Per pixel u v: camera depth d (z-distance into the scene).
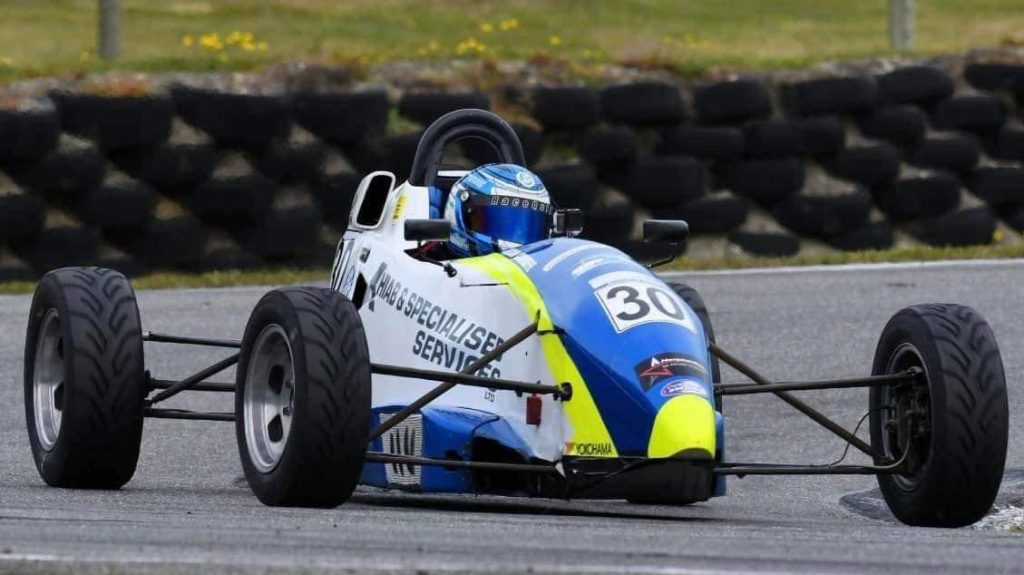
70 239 53.25
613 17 99.88
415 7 100.88
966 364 22.36
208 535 18.14
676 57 65.38
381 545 17.47
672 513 25.94
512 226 27.34
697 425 21.23
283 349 23.34
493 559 16.44
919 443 23.12
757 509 27.33
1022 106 61.38
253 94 55.28
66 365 25.66
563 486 22.33
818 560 17.03
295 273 55.12
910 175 60.41
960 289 49.50
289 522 19.89
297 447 21.89
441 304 25.95
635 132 58.88
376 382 27.33
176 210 54.88
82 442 25.72
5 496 24.00
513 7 101.69
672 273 54.06
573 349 22.73
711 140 59.19
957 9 105.69
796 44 90.69
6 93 54.06
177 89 54.84
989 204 61.06
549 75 61.28
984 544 19.11
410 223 25.70
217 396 38.81
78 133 53.47
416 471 24.88
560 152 58.28
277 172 55.75
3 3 97.06
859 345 42.25
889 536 20.19
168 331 44.62
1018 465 31.11
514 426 23.30
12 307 48.22
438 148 32.19
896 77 60.38
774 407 36.69
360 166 56.72
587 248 24.77
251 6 98.38
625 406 21.80
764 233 59.19
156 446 33.50
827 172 60.34
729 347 42.31
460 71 60.88
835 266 55.00
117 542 17.38
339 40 89.56
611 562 16.38
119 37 72.44
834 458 32.66
